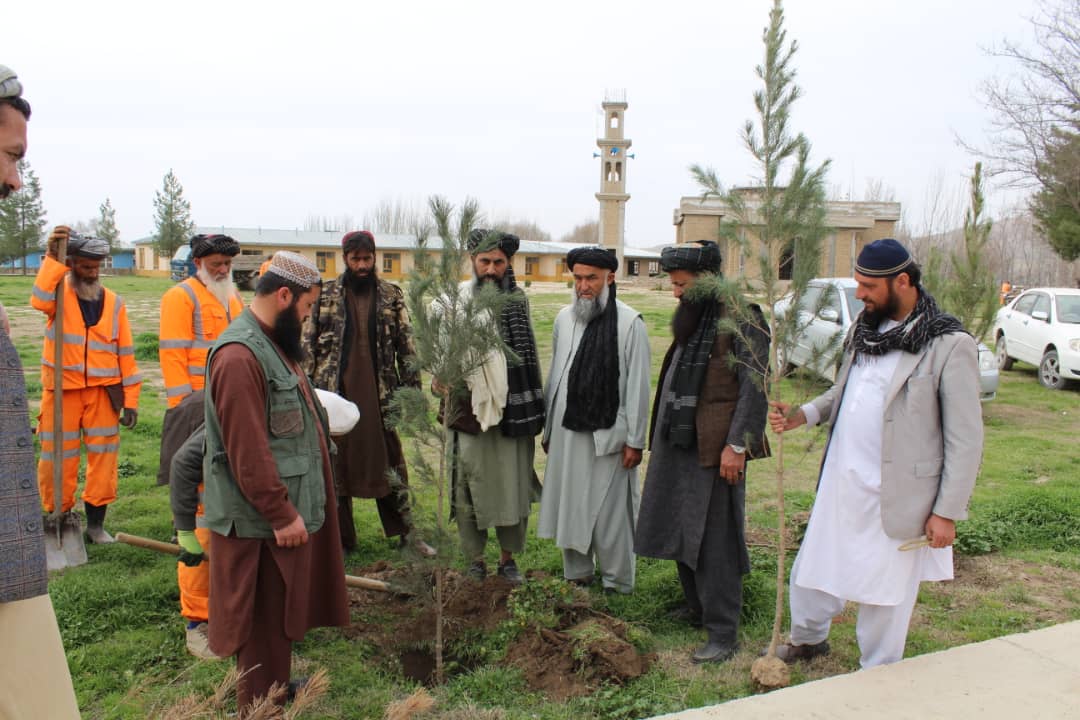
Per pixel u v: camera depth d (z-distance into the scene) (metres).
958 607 4.17
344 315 4.46
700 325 3.56
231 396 2.63
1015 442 8.27
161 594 3.97
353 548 4.77
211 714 1.95
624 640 3.53
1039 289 13.27
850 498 2.96
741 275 3.19
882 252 2.81
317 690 2.03
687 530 3.53
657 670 3.37
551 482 4.22
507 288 4.11
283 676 2.89
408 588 3.35
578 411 3.98
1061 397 11.16
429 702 2.02
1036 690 2.74
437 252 3.36
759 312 3.38
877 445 2.92
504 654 3.47
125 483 6.06
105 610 3.81
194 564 3.13
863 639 3.12
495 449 4.12
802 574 3.17
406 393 3.33
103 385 4.62
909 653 3.61
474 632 3.68
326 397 3.45
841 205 32.22
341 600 3.10
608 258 3.99
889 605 2.91
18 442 1.62
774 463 7.21
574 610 3.74
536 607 3.65
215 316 4.39
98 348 4.57
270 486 2.66
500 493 4.14
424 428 3.31
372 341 4.52
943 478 2.75
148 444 7.32
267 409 2.76
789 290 3.03
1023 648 3.06
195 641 3.46
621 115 44.22
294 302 2.88
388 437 4.60
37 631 1.71
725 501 3.49
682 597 4.14
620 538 4.12
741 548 3.55
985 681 2.80
